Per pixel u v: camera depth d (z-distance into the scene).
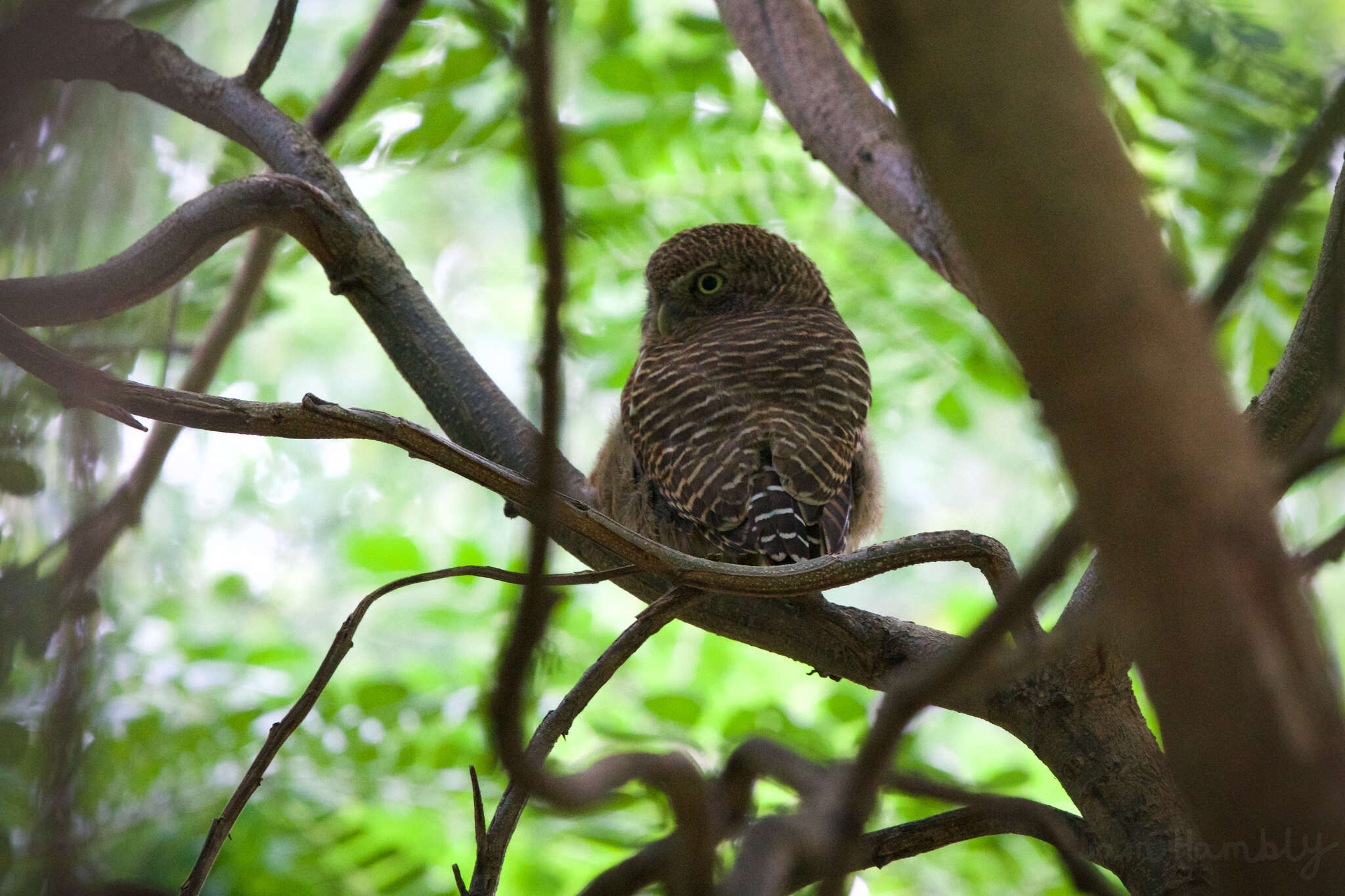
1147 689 2.07
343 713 9.07
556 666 3.81
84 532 4.27
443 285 18.44
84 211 4.52
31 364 4.08
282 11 7.11
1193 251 8.30
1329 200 7.90
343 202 7.07
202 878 4.25
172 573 10.16
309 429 4.39
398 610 11.64
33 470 4.25
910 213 7.29
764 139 10.80
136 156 5.00
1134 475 1.94
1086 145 1.90
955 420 11.38
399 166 9.39
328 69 14.70
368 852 8.75
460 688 9.95
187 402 4.31
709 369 7.84
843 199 11.48
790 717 8.79
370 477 18.00
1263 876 2.06
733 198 11.01
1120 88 8.33
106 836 4.41
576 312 10.13
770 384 7.77
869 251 11.59
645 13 11.09
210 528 15.88
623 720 9.34
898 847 4.93
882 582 18.92
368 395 19.47
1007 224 1.89
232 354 16.41
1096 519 2.00
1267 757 2.01
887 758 2.78
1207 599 1.97
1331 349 4.13
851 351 8.19
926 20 1.87
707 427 7.63
